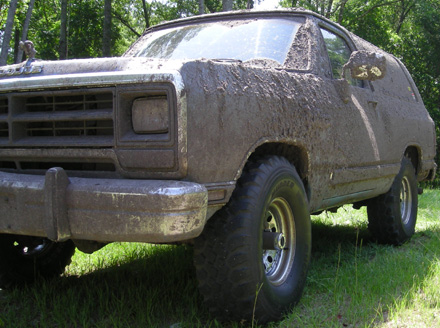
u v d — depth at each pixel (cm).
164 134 243
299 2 2258
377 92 476
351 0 2266
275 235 297
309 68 366
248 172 289
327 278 372
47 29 2786
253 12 407
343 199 413
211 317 292
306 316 303
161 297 334
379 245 511
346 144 389
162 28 446
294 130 319
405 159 536
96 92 254
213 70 265
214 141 256
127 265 423
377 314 305
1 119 281
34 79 268
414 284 348
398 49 2311
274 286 300
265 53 364
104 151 254
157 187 227
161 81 240
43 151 270
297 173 334
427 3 2278
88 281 384
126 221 230
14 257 367
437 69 2284
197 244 275
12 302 347
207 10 2789
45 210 241
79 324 306
